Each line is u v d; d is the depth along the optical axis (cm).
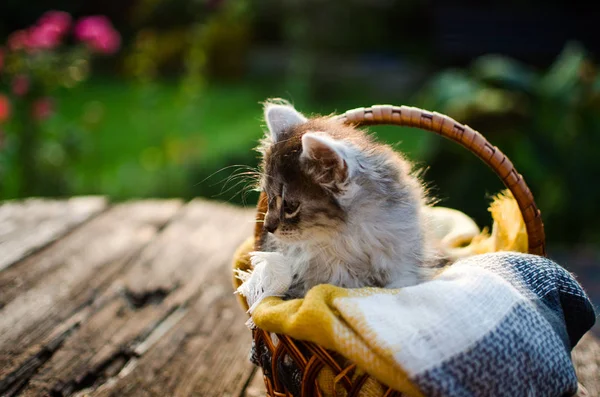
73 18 285
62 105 211
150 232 83
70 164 142
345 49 263
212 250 79
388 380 43
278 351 46
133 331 63
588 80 122
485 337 44
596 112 120
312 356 45
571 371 46
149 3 262
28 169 128
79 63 142
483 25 218
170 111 208
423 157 124
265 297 49
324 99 226
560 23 214
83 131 151
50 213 87
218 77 252
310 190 53
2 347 60
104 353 60
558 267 50
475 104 117
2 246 76
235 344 62
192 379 58
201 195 130
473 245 60
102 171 152
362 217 53
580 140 120
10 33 280
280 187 54
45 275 71
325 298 44
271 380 49
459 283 46
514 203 58
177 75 249
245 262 55
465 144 52
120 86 240
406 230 54
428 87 210
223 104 219
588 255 109
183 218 88
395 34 292
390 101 220
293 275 54
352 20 263
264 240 57
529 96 123
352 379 45
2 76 140
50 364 58
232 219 88
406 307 45
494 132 115
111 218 86
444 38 218
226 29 250
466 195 116
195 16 260
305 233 53
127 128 190
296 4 253
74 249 77
